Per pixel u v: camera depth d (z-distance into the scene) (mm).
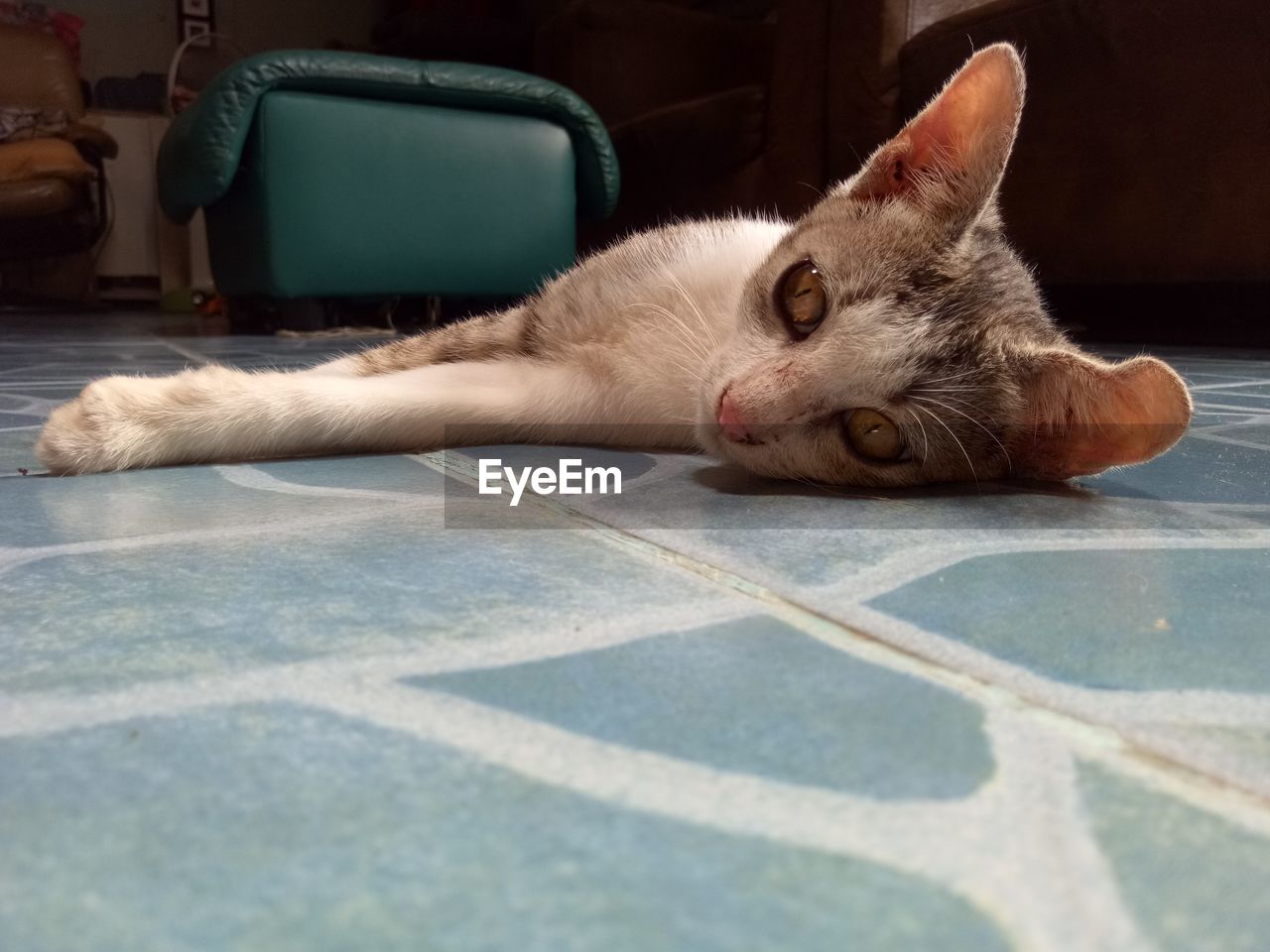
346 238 959
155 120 1855
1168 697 152
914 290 324
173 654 161
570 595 193
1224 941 97
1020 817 117
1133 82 782
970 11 856
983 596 197
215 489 284
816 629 177
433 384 373
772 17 1336
